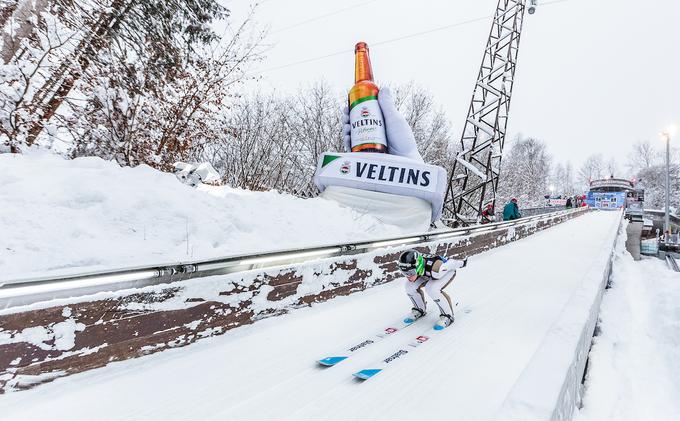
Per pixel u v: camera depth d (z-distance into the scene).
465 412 2.53
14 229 3.37
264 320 4.13
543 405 2.17
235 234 5.18
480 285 6.43
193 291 3.41
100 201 4.25
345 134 11.12
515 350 3.62
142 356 3.04
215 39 12.09
